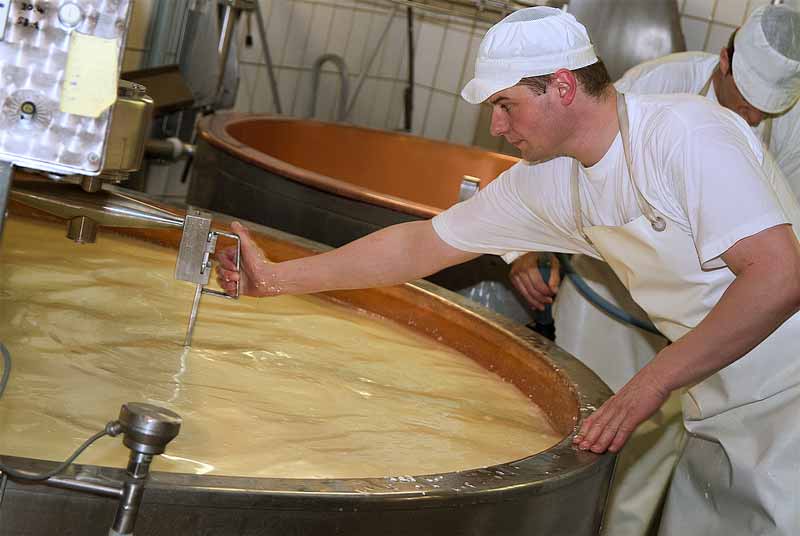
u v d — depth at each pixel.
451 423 1.81
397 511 1.18
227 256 1.96
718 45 4.49
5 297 1.89
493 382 2.11
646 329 2.65
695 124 1.65
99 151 0.95
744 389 1.96
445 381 2.05
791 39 2.15
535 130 1.72
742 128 1.75
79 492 1.03
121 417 0.91
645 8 4.25
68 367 1.62
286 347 2.04
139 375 1.67
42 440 1.30
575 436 1.59
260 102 4.51
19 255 2.14
